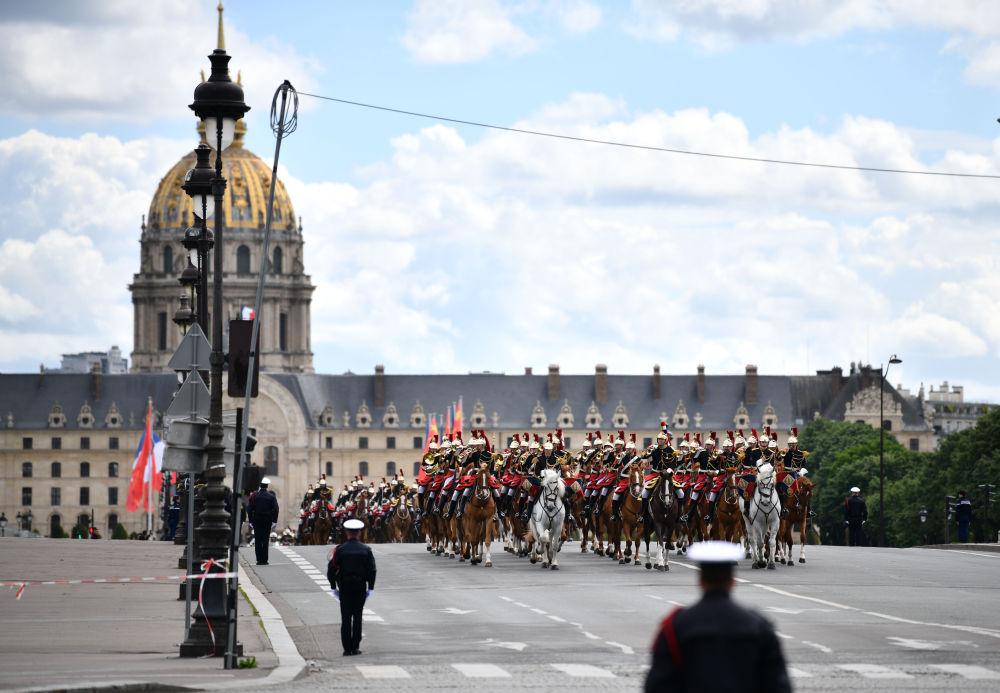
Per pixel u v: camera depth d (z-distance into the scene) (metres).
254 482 65.94
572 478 99.31
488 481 92.44
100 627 58.69
